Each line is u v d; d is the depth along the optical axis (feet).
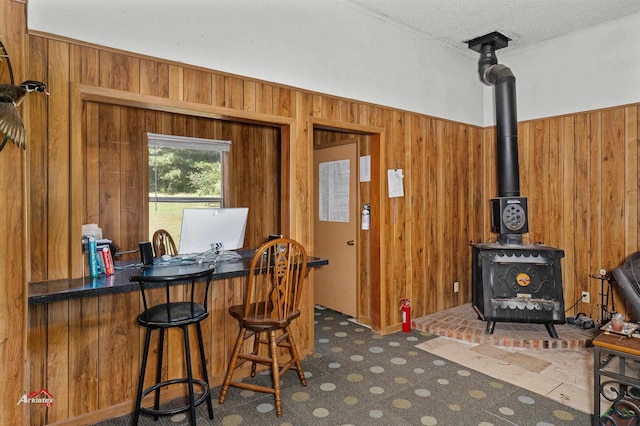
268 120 9.73
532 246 11.89
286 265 8.23
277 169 14.93
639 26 11.67
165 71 8.18
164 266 8.54
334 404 8.16
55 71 6.98
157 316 7.04
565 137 13.37
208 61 8.67
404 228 13.02
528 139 14.30
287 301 8.18
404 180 12.99
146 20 7.89
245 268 8.38
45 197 6.98
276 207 14.93
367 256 13.29
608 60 12.31
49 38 6.91
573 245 13.23
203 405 8.14
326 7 10.80
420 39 13.25
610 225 12.39
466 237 15.08
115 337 7.73
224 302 9.18
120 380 7.80
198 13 8.55
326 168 14.98
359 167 13.42
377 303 12.55
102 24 7.40
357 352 10.99
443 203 14.23
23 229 6.02
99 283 6.82
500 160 12.66
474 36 13.32
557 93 13.51
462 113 14.69
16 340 5.98
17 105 5.87
